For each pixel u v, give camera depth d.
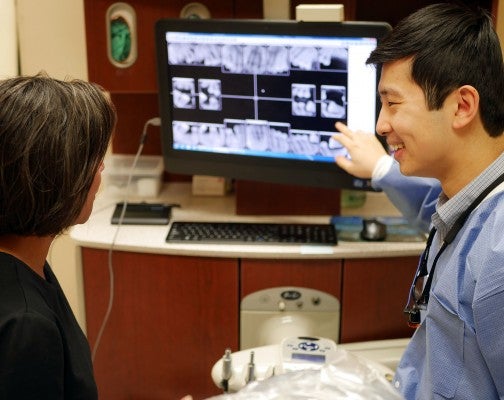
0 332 0.95
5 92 1.00
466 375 1.17
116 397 2.11
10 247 1.07
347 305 1.97
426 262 1.40
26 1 2.33
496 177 1.18
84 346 1.15
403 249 1.92
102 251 1.98
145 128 2.21
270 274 1.94
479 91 1.15
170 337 2.04
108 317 2.04
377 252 1.90
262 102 1.98
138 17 2.06
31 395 0.96
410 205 1.85
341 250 1.90
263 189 2.12
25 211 1.01
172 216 2.14
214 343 2.02
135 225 2.07
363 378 1.20
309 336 1.92
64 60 2.38
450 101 1.16
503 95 1.17
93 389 1.14
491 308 1.08
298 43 1.88
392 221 2.08
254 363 1.69
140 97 2.36
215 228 2.02
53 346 0.99
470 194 1.20
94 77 2.12
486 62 1.15
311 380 1.19
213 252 1.91
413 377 1.34
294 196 2.12
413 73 1.17
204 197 2.31
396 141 1.25
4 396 0.94
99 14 2.06
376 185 1.86
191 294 1.98
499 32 1.90
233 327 2.00
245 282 1.96
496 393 1.15
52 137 0.99
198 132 2.08
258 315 1.98
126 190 2.27
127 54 2.09
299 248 1.92
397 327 2.01
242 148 2.05
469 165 1.20
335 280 1.95
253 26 1.89
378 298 1.97
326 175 2.00
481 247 1.14
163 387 2.09
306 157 2.00
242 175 2.08
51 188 1.00
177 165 2.15
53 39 2.36
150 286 1.99
